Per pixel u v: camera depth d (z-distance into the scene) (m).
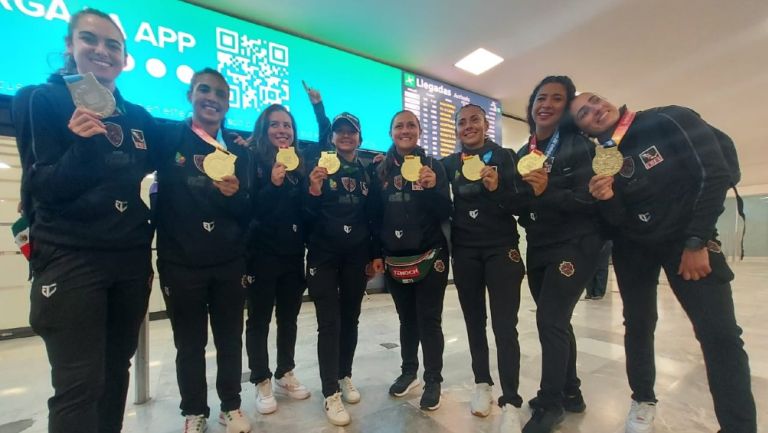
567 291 1.36
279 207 1.64
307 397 1.75
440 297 1.66
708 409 1.56
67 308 0.94
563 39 3.33
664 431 1.39
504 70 3.91
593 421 1.48
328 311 1.61
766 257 10.46
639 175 1.29
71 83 0.94
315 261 1.63
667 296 4.21
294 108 3.20
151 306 3.47
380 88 3.66
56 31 2.31
